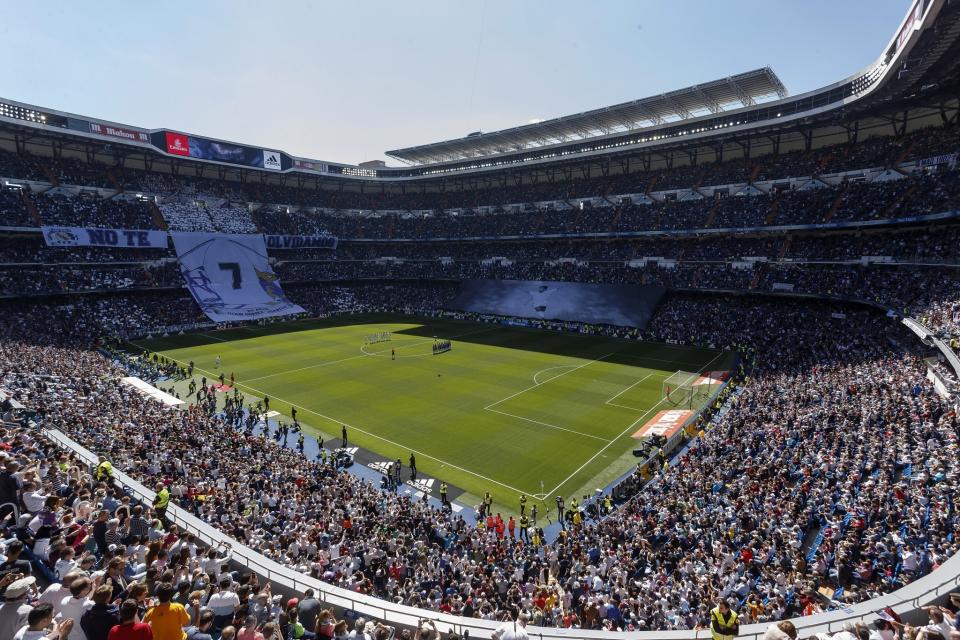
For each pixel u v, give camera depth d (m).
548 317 84.69
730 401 45.00
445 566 20.22
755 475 26.27
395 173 116.31
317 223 108.69
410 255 111.94
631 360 61.28
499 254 103.00
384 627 10.24
